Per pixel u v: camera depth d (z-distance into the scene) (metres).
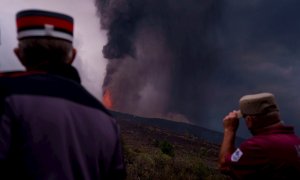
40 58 1.61
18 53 1.64
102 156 1.63
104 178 1.68
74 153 1.53
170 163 15.96
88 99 1.65
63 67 1.62
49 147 1.47
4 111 1.45
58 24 1.61
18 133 1.45
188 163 16.31
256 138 2.51
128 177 12.30
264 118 2.52
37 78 1.55
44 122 1.48
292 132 2.57
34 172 1.45
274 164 2.41
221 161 2.60
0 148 1.42
